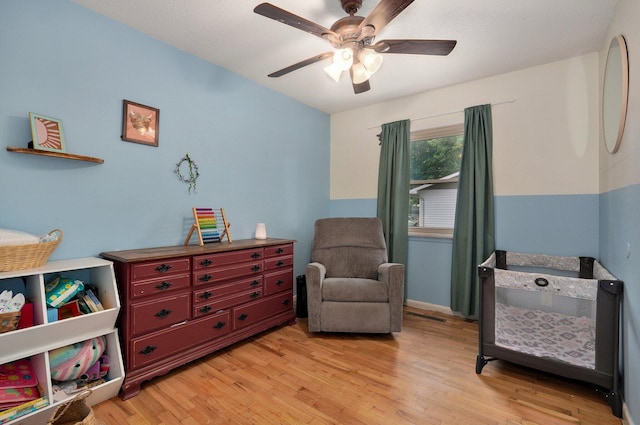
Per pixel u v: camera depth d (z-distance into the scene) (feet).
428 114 10.94
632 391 4.96
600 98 8.00
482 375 6.66
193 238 8.48
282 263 9.28
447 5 6.12
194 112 8.50
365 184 12.60
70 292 5.42
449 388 6.16
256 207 10.36
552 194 8.77
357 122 12.81
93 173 6.61
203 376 6.54
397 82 10.11
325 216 13.39
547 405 5.64
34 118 5.69
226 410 5.43
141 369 6.02
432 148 11.37
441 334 8.84
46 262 5.65
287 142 11.51
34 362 5.28
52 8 6.00
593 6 6.14
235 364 7.07
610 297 5.57
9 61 5.52
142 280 6.05
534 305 7.24
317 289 8.67
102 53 6.68
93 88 6.57
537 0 5.97
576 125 8.43
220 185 9.23
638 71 4.99
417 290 11.26
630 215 5.27
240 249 7.97
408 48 5.75
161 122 7.77
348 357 7.45
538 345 6.52
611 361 5.53
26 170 5.74
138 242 7.39
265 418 5.24
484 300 6.77
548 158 8.82
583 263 8.14
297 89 10.84
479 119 9.76
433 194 11.32
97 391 5.42
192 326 6.91
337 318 8.55
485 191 9.66
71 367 5.22
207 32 7.34
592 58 8.20
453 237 10.26
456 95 10.34
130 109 7.15
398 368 6.93
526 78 9.11
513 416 5.33
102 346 5.64
